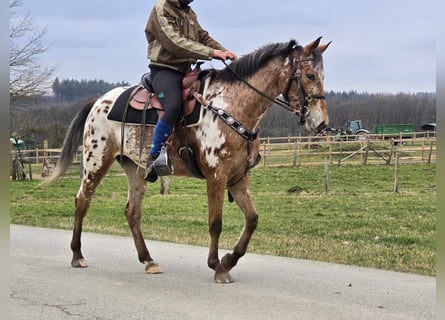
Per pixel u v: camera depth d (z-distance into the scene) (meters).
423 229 11.66
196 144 6.75
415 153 35.16
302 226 12.26
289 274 7.18
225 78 6.75
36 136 38.22
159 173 6.75
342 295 6.11
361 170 28.55
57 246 9.38
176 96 6.75
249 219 6.74
